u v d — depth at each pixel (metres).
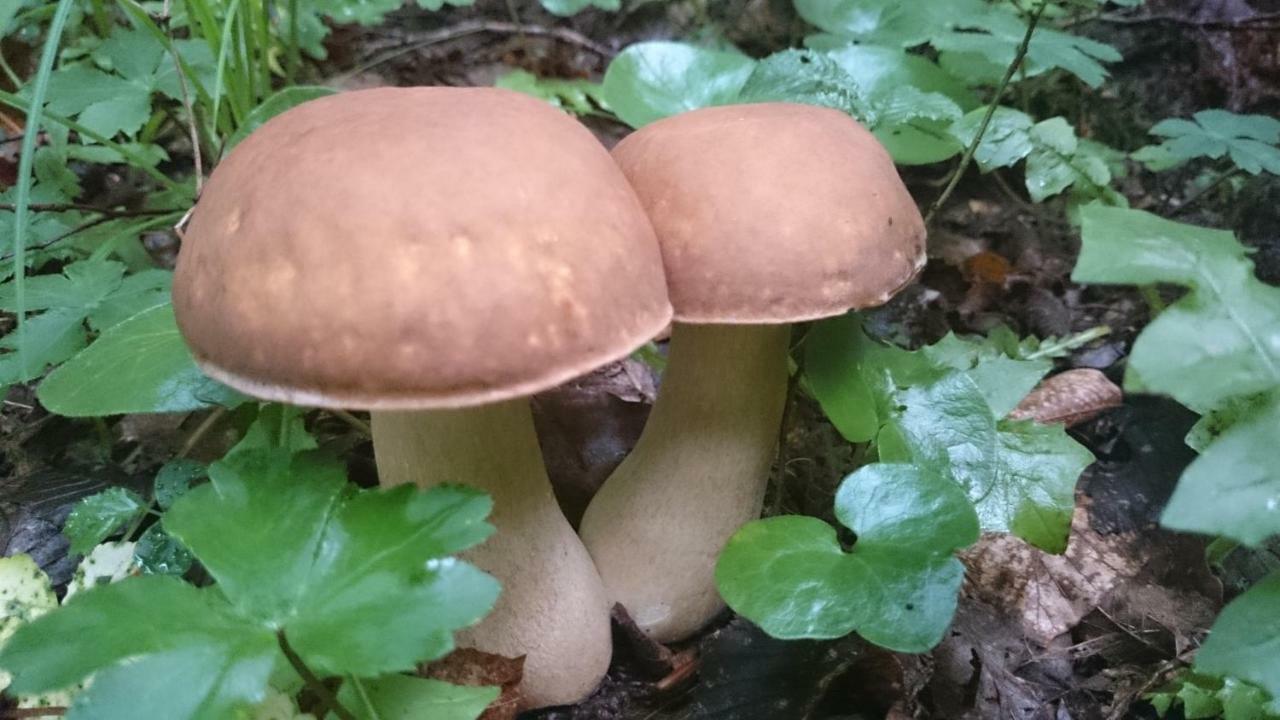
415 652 0.13
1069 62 0.30
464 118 0.15
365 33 0.53
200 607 0.14
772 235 0.17
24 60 0.39
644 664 0.22
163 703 0.12
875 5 0.38
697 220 0.17
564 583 0.20
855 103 0.26
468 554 0.19
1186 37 0.41
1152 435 0.30
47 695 0.19
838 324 0.22
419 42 0.53
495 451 0.18
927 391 0.22
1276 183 0.36
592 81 0.52
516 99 0.16
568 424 0.28
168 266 0.34
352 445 0.27
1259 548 0.24
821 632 0.17
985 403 0.22
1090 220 0.17
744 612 0.17
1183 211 0.38
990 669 0.22
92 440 0.28
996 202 0.41
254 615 0.14
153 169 0.31
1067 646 0.23
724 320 0.17
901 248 0.19
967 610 0.24
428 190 0.13
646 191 0.18
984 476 0.21
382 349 0.13
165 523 0.14
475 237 0.13
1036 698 0.22
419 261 0.13
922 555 0.17
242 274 0.13
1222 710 0.20
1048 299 0.36
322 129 0.14
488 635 0.20
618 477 0.23
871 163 0.19
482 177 0.14
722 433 0.21
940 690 0.21
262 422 0.23
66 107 0.28
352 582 0.14
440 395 0.13
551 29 0.55
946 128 0.29
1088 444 0.30
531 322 0.13
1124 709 0.21
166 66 0.30
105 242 0.29
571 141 0.15
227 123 0.33
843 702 0.21
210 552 0.14
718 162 0.18
